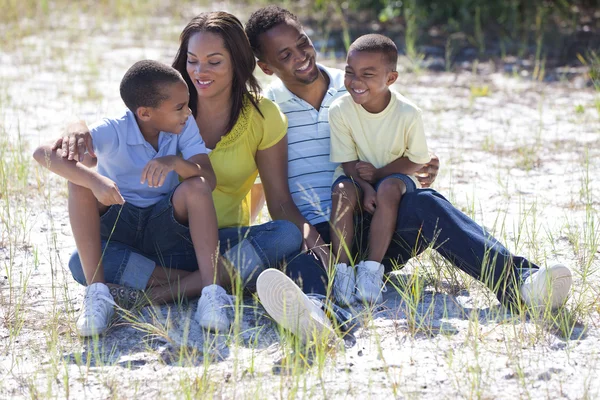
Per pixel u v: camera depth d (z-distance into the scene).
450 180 6.43
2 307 4.47
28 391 3.63
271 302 3.89
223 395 3.54
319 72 5.11
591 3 13.49
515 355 3.83
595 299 4.38
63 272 4.61
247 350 3.97
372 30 12.61
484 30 12.52
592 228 5.07
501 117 8.66
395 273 4.89
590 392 3.51
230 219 4.76
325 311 4.11
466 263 4.39
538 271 4.16
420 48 11.66
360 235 4.80
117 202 4.14
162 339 4.09
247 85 4.94
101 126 4.38
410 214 4.49
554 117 8.61
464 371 3.72
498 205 6.02
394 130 4.75
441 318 4.30
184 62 4.69
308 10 13.81
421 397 3.52
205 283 4.26
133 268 4.43
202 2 14.85
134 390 3.62
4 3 13.77
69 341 4.09
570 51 11.34
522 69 10.70
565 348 3.92
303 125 5.05
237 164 4.72
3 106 8.80
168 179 4.52
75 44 12.12
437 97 9.48
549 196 6.22
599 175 6.70
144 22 13.52
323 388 3.49
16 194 6.21
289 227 4.53
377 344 3.88
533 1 13.00
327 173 5.03
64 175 4.20
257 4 14.38
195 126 4.55
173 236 4.43
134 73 4.30
